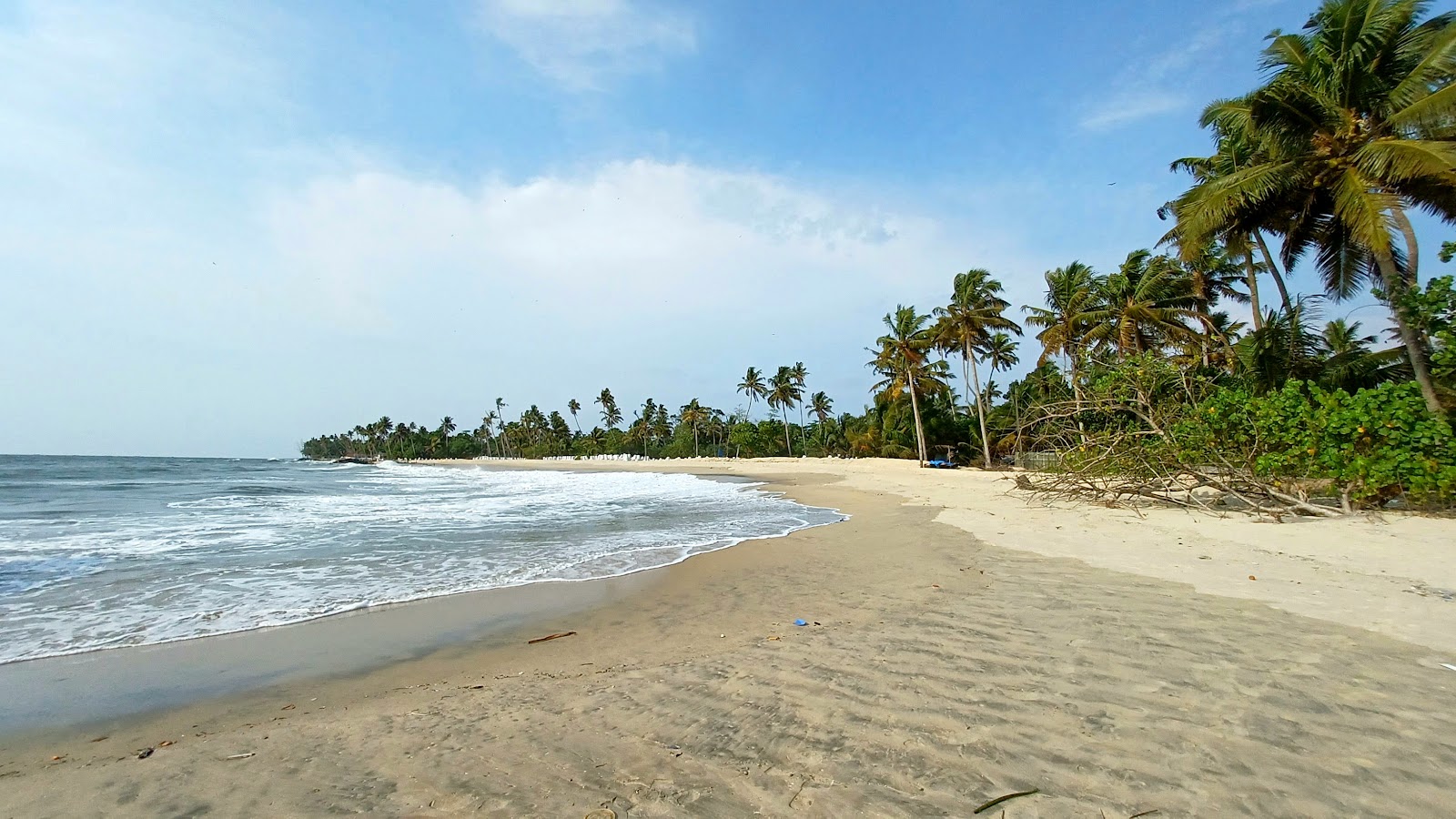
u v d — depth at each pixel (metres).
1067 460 15.34
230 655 5.86
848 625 5.94
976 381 37.84
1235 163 18.41
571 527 15.06
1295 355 16.62
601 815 2.78
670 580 8.88
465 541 12.78
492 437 131.75
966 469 38.44
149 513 18.36
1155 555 8.43
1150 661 4.40
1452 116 11.95
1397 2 12.56
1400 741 3.14
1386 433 10.14
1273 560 7.73
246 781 3.35
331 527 15.17
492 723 4.00
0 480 36.09
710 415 88.31
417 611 7.41
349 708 4.55
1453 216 12.86
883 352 42.22
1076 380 21.92
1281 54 14.40
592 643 6.04
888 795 2.81
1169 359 17.83
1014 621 5.64
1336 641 4.70
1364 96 13.13
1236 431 12.41
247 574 9.46
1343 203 12.59
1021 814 2.63
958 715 3.62
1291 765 2.94
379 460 130.75
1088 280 30.73
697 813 2.76
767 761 3.21
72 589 8.50
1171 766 2.97
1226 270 26.53
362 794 3.12
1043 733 3.36
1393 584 6.30
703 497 24.55
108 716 4.48
